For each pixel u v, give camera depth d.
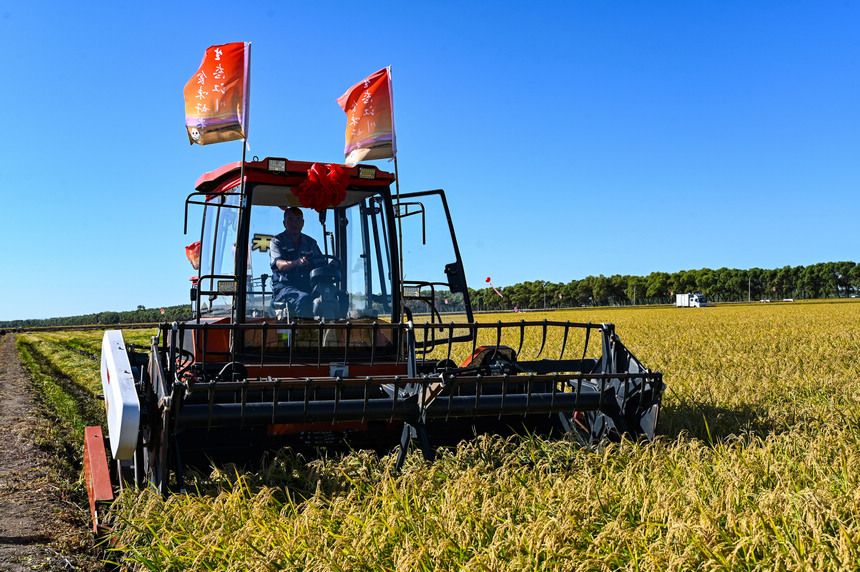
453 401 6.00
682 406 8.65
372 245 7.20
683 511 4.12
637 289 183.62
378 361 7.01
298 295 6.77
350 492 4.92
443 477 5.28
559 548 3.70
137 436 5.27
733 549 3.68
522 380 6.11
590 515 4.30
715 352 17.52
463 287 7.46
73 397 14.87
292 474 5.77
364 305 7.06
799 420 7.56
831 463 5.31
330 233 7.04
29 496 6.93
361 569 3.81
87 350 31.84
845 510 4.07
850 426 6.64
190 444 6.02
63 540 5.56
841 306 72.56
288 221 6.86
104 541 5.34
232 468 5.75
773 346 18.94
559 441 6.64
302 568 3.82
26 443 9.55
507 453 6.21
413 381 5.78
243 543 4.04
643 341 23.05
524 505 4.57
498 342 7.19
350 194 7.17
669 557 3.49
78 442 9.84
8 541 5.56
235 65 6.83
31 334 64.19
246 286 6.63
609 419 6.72
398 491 4.92
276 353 6.62
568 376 6.23
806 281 185.12
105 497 5.58
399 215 7.09
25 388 17.27
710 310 74.81
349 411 5.74
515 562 3.54
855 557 3.40
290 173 6.80
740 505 4.28
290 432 6.32
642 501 4.49
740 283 187.75
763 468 5.09
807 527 3.80
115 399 5.46
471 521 4.19
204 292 6.55
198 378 6.35
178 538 4.42
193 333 7.02
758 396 9.24
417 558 3.67
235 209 6.79
